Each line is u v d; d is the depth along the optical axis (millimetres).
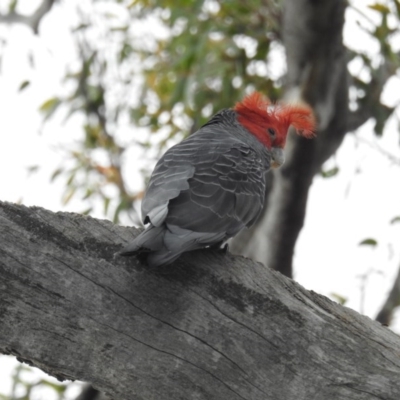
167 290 8492
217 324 8500
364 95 19000
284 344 8539
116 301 8383
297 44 17453
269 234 17953
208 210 8930
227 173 9664
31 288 8312
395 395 8492
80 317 8344
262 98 12906
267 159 12516
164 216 8453
